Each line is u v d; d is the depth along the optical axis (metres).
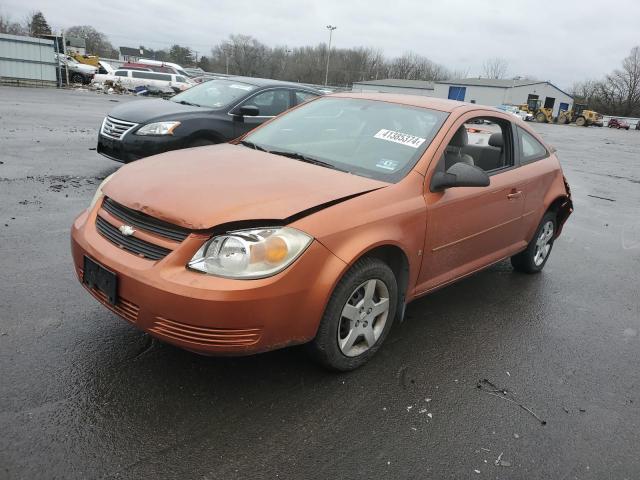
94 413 2.51
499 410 2.91
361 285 2.91
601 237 7.17
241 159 3.37
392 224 3.00
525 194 4.39
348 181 3.11
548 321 4.17
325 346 2.83
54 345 3.03
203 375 2.89
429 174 3.35
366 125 3.81
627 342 3.96
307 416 2.66
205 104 7.63
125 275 2.55
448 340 3.65
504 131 4.36
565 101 78.12
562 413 2.96
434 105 3.93
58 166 7.94
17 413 2.45
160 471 2.22
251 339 2.50
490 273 5.16
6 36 27.22
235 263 2.44
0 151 8.65
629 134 49.19
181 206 2.59
